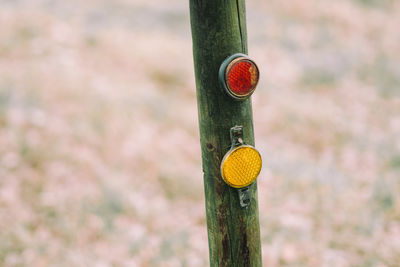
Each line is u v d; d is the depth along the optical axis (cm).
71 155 521
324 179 545
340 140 667
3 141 513
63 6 1221
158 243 420
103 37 948
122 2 1348
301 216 466
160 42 994
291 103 780
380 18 1436
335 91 885
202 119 188
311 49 1105
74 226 421
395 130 706
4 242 384
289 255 402
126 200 470
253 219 202
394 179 536
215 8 171
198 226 456
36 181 471
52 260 379
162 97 757
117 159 545
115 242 414
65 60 798
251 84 178
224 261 205
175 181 520
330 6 1440
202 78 181
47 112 594
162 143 604
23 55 780
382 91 873
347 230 439
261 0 1469
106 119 615
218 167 190
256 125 704
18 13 972
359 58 1045
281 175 550
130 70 846
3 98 595
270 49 1063
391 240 421
